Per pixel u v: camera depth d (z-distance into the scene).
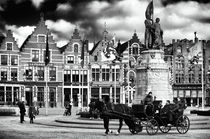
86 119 32.84
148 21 34.16
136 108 23.86
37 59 72.44
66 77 74.38
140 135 23.02
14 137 21.75
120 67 77.19
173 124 24.06
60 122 33.47
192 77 86.75
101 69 76.31
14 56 70.94
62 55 74.00
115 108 23.22
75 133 24.20
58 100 73.00
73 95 74.69
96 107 23.45
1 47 70.06
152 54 33.72
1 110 52.16
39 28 72.75
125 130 26.67
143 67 33.72
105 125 23.08
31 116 35.12
